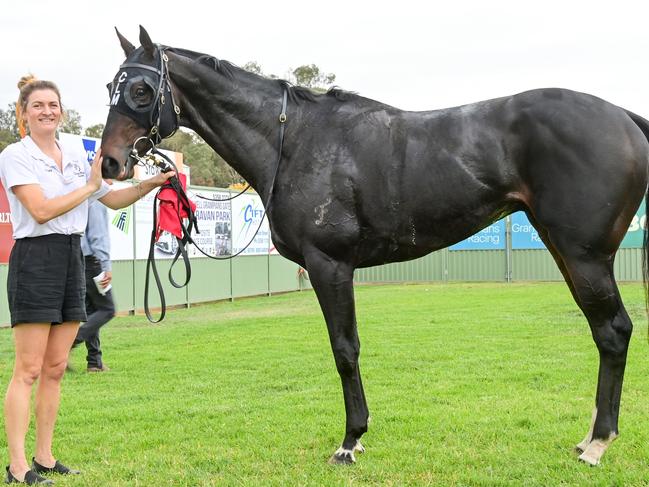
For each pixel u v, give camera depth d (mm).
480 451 4258
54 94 3990
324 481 3779
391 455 4227
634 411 5113
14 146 3918
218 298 16531
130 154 4137
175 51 4348
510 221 21219
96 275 6977
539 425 4809
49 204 3789
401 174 4012
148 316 4422
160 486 3799
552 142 3799
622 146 3768
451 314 12055
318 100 4254
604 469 3850
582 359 7344
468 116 4039
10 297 3918
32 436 4945
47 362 4066
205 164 35281
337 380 6602
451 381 6387
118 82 4137
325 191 4035
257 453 4355
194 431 4906
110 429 4996
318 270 4070
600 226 3766
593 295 3836
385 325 10656
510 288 18422
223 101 4281
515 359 7449
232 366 7539
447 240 4117
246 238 17703
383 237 4086
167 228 4355
